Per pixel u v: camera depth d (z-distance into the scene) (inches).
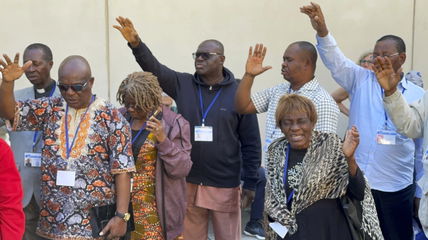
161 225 147.1
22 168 158.7
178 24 256.2
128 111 148.4
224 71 185.2
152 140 145.6
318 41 179.8
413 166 175.8
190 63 258.1
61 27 252.1
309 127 124.0
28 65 130.7
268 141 165.9
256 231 232.5
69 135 132.0
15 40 250.5
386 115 170.9
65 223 129.5
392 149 169.9
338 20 261.1
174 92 183.6
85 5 252.4
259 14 258.7
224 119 176.9
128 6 253.6
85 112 132.7
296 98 124.6
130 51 255.6
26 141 159.3
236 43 258.8
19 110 133.6
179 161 143.9
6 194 103.5
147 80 145.3
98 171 131.8
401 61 174.1
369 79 175.2
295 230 121.2
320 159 121.6
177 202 148.2
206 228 183.5
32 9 250.5
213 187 176.4
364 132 172.2
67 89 128.9
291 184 123.4
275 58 260.5
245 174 187.2
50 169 131.6
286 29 259.9
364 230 121.3
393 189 171.6
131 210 140.0
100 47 254.2
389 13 263.0
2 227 102.9
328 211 121.9
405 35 263.6
